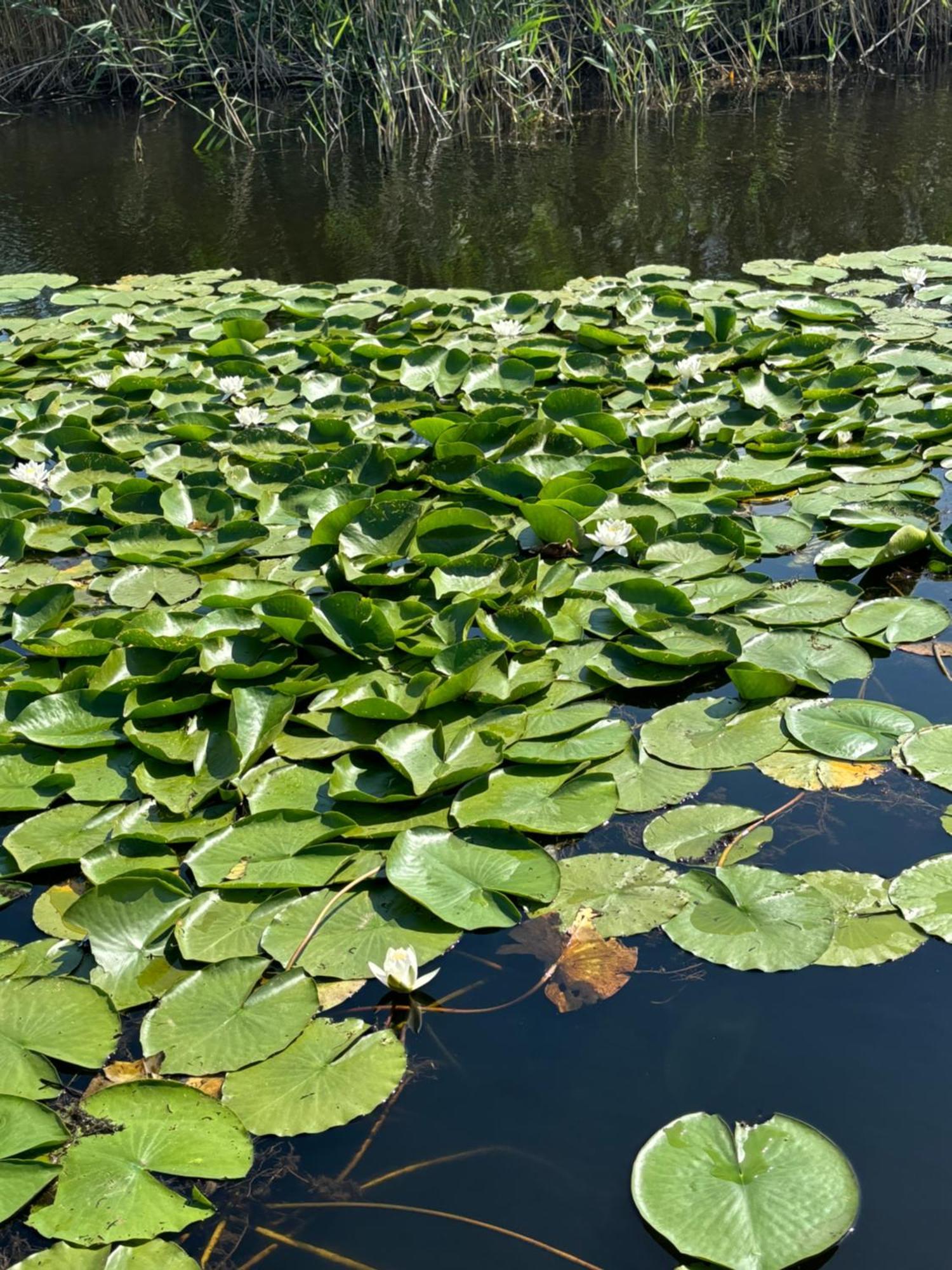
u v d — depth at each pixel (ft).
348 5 30.76
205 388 15.72
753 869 7.05
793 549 10.94
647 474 12.53
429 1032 6.22
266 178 28.91
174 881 7.21
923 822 7.49
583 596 10.13
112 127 35.55
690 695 9.09
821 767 7.96
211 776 8.20
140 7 35.68
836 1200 5.07
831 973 6.39
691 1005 6.25
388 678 9.09
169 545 11.78
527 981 6.50
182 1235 5.28
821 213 23.12
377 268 21.85
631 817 7.80
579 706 8.73
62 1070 6.17
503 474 12.24
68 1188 5.42
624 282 19.26
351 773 8.02
